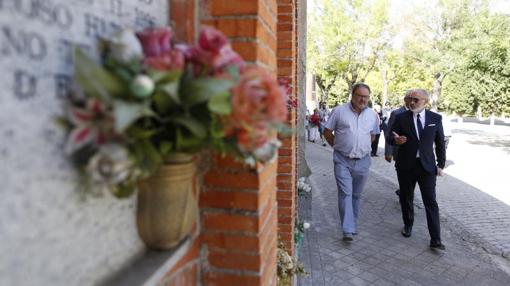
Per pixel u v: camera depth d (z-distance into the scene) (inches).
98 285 37.9
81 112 30.4
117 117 28.5
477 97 556.4
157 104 35.7
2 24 26.4
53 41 31.1
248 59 56.5
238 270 60.4
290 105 129.8
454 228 217.8
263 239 62.6
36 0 29.3
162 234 45.0
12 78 27.2
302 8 245.1
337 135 187.8
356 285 146.9
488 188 318.7
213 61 38.5
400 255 175.2
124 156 30.3
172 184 43.3
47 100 30.5
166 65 33.6
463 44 577.9
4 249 26.7
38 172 29.7
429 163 179.2
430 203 181.3
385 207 253.9
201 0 57.2
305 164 272.5
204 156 59.1
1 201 26.4
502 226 222.8
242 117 35.5
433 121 177.6
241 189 59.1
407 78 1288.1
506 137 781.3
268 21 65.4
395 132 186.9
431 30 977.5
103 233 38.6
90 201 36.3
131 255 44.0
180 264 53.2
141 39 36.6
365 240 192.5
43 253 30.4
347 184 187.8
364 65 1111.0
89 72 29.8
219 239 60.4
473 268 165.0
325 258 170.7
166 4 52.4
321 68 1050.1
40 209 30.0
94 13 36.2
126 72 32.7
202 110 38.3
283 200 136.9
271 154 44.1
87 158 34.6
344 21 980.6
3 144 26.5
